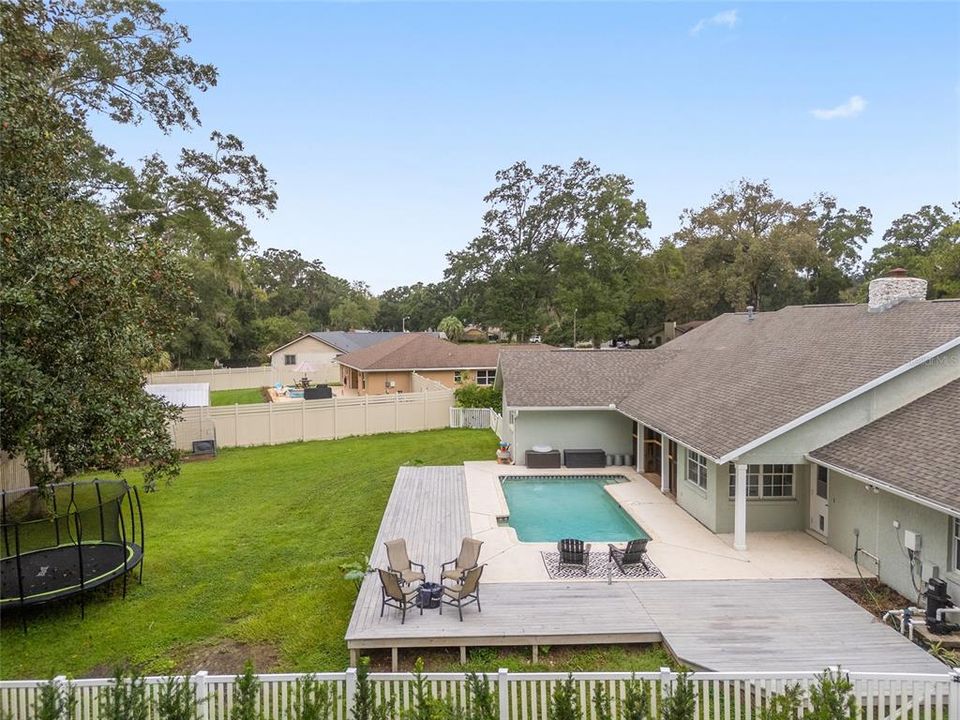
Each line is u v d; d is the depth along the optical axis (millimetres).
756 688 7070
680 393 19219
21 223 9359
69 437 10023
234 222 29031
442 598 10375
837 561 12438
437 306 99688
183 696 6695
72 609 11023
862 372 13031
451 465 23141
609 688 7539
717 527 14445
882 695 6934
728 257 58094
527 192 59562
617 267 54625
